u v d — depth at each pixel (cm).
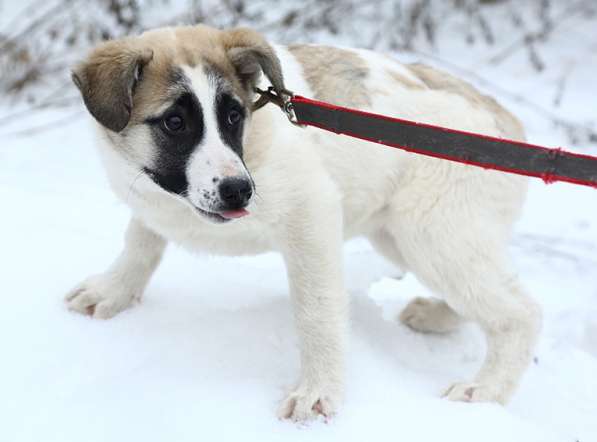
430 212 136
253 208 126
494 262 136
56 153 206
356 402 124
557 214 196
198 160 120
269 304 140
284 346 132
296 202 127
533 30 277
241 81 125
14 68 239
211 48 124
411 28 268
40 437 117
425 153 121
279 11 272
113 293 137
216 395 123
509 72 257
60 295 140
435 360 142
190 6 262
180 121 121
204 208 119
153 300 141
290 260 128
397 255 147
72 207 175
